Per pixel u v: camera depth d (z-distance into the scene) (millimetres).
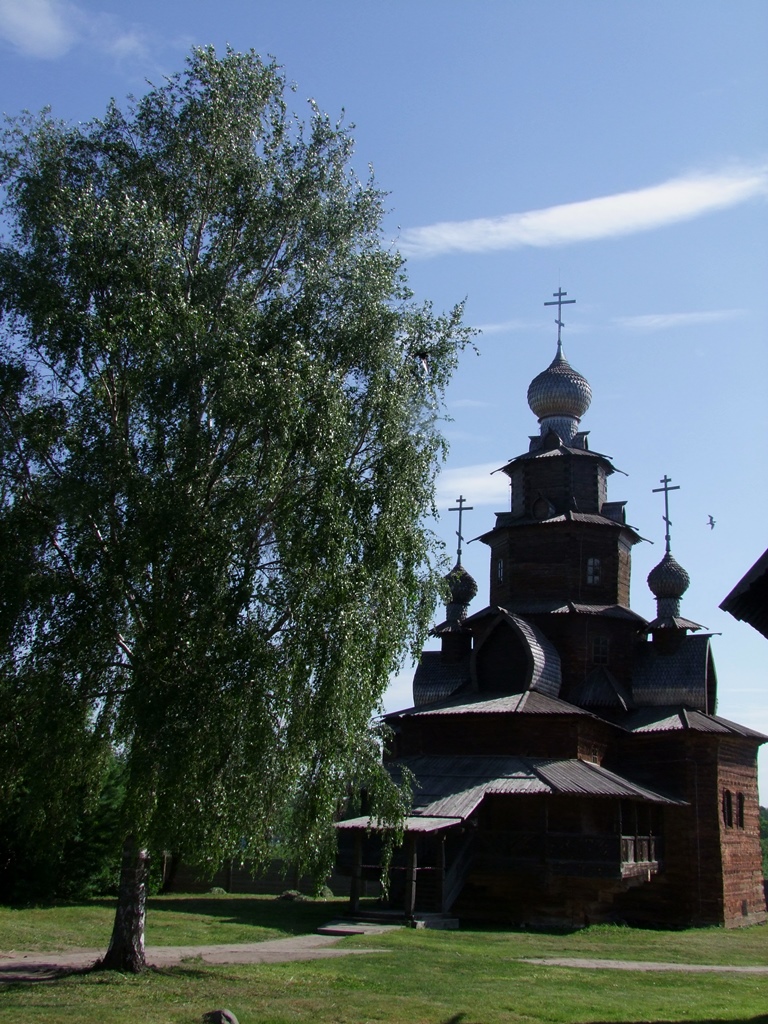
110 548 18016
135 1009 16016
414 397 20812
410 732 39906
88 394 18359
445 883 31984
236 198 20766
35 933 25781
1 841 33125
